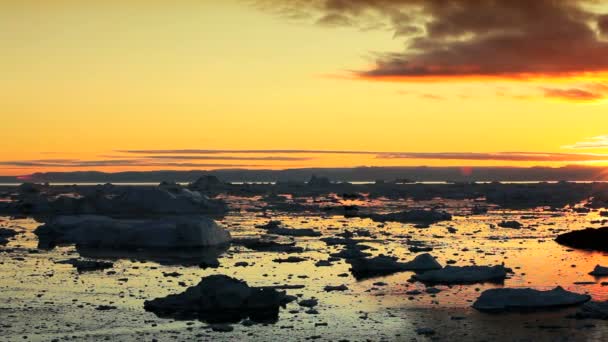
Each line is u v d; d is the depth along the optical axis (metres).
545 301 24.48
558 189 111.75
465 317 22.98
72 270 32.50
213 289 24.50
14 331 21.23
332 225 56.69
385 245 42.50
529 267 33.12
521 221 60.69
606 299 25.52
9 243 43.28
